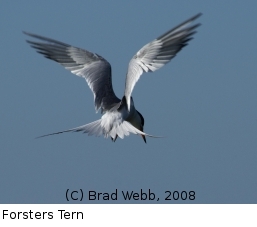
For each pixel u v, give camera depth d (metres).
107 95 14.82
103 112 14.65
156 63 13.65
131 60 13.98
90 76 15.00
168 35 13.59
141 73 13.73
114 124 14.09
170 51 13.54
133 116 14.80
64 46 15.09
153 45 13.80
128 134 13.90
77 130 14.00
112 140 14.04
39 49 14.84
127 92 13.92
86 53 15.23
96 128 14.12
